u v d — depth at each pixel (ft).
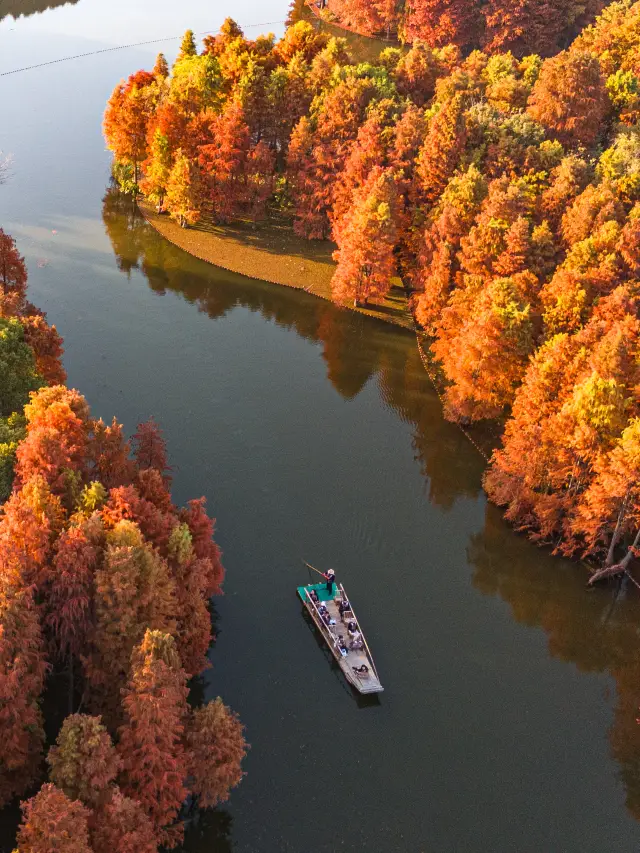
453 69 499.51
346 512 288.71
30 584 191.93
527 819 205.16
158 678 170.40
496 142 405.18
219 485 292.20
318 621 242.37
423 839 197.88
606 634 258.37
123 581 186.50
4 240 327.88
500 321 302.25
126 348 363.56
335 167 438.40
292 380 354.95
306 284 424.87
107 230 460.96
